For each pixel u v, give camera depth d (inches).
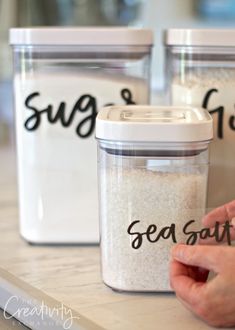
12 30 29.4
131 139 23.3
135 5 62.4
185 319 22.6
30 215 30.5
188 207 24.2
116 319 22.5
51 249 30.2
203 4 67.7
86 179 29.8
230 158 28.3
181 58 28.2
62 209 30.2
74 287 25.5
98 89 29.0
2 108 58.8
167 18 67.4
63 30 28.5
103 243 25.2
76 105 29.1
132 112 25.8
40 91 29.1
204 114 25.3
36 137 29.6
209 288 21.6
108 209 24.6
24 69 29.1
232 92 27.9
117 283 24.9
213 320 21.8
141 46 28.9
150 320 22.5
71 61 28.8
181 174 24.0
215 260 21.9
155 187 24.0
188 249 22.6
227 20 67.5
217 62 27.8
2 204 38.4
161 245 24.5
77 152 29.6
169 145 23.6
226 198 28.5
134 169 23.9
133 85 29.1
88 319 22.3
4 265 27.9
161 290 24.8
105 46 28.6
